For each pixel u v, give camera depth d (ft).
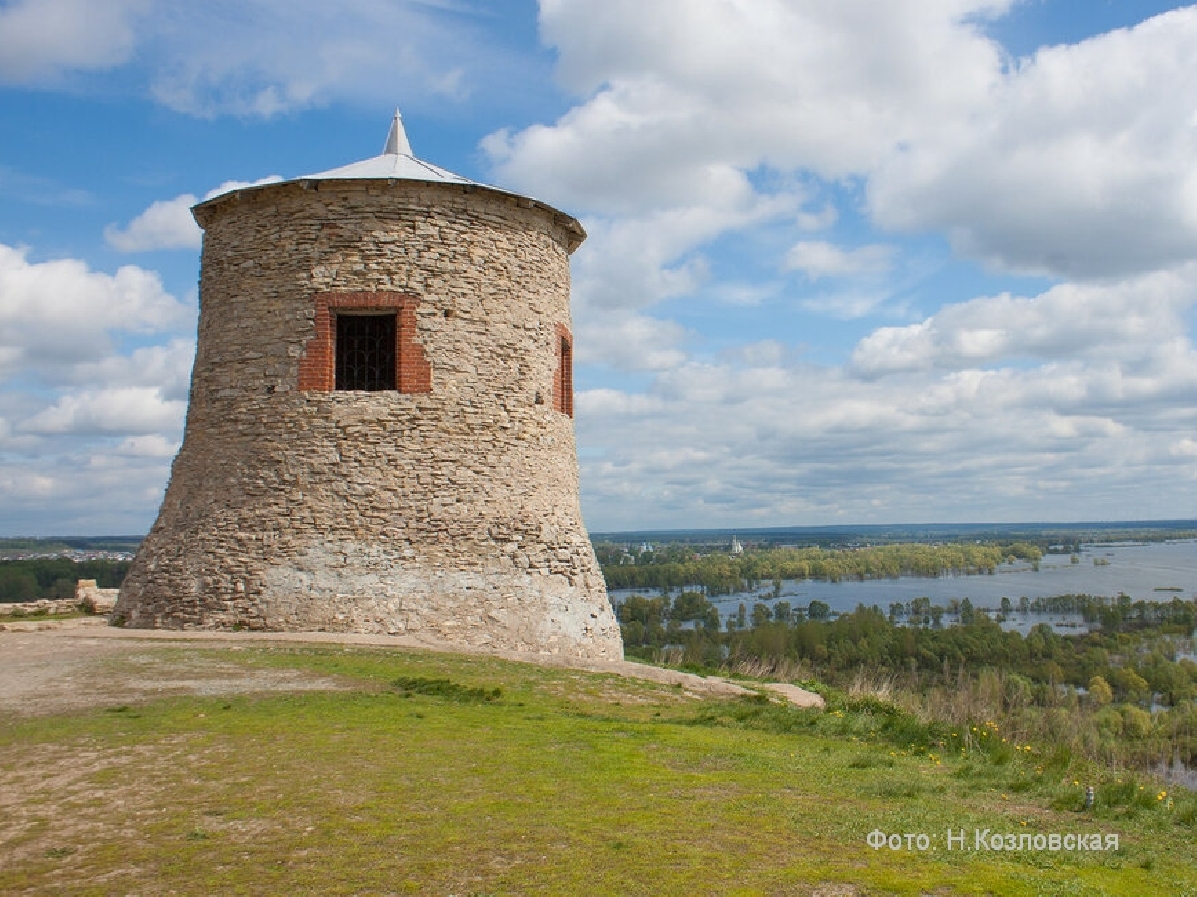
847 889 17.22
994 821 22.62
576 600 54.29
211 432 53.31
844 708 41.81
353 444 50.75
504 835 19.31
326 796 21.40
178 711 29.43
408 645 45.01
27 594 151.02
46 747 25.11
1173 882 19.30
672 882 17.21
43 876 16.90
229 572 49.11
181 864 17.47
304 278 52.49
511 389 54.65
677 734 30.50
